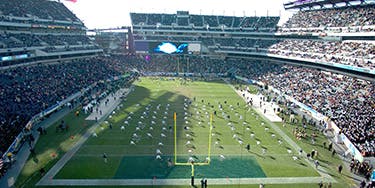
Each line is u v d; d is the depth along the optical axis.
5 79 49.78
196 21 106.56
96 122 43.66
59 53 70.62
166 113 49.03
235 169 30.20
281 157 33.44
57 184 26.55
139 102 55.97
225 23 106.31
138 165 30.58
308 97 55.69
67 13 87.56
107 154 33.00
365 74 55.44
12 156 31.00
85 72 71.12
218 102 57.81
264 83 73.88
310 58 70.62
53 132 39.16
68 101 52.50
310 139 39.25
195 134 39.97
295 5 92.62
